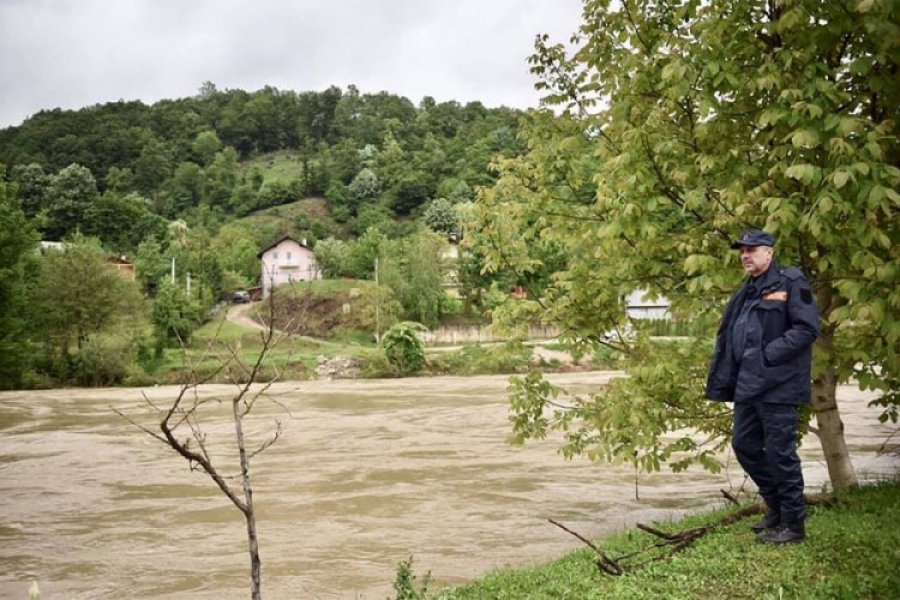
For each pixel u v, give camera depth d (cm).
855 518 637
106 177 16812
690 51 707
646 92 762
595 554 701
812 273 712
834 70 641
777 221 607
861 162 570
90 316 5703
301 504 1361
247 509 447
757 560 562
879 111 685
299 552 1048
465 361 5762
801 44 658
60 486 1617
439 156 15262
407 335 5738
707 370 830
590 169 887
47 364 5519
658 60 734
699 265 664
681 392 828
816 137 588
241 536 1154
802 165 577
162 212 15212
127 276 6912
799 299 554
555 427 899
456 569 934
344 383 4950
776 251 680
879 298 599
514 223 913
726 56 696
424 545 1062
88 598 891
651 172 718
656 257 794
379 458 1845
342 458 1856
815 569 538
